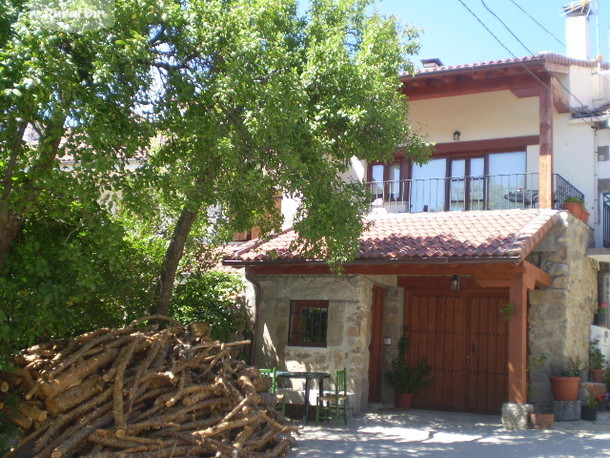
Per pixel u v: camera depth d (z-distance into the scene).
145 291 9.65
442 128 16.03
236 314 13.55
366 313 12.80
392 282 14.23
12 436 6.40
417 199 16.14
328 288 12.82
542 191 13.38
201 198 8.66
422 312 14.43
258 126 8.07
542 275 12.30
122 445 6.46
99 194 7.32
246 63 8.06
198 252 11.45
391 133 10.25
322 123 9.11
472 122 15.76
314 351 12.70
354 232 9.23
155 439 6.66
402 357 14.15
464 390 13.77
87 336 7.41
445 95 14.74
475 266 11.39
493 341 13.71
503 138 15.36
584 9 17.30
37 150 6.77
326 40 9.86
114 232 7.34
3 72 6.42
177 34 8.20
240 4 8.45
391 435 10.05
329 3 10.89
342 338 12.51
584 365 13.26
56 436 6.53
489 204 15.42
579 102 14.69
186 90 8.22
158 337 7.81
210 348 8.19
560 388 11.83
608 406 13.06
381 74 10.40
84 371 6.90
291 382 12.72
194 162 8.78
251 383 7.89
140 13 7.64
